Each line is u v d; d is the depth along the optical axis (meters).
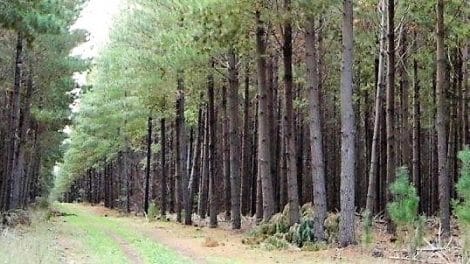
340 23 24.42
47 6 16.78
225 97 28.91
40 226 21.64
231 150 23.77
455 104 24.72
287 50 18.81
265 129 20.70
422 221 13.89
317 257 14.99
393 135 18.61
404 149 25.66
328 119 32.53
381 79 20.05
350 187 16.38
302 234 17.19
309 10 16.11
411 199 13.46
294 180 18.42
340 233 16.41
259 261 14.36
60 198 99.62
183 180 28.55
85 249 15.55
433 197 27.98
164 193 33.84
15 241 13.39
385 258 14.38
